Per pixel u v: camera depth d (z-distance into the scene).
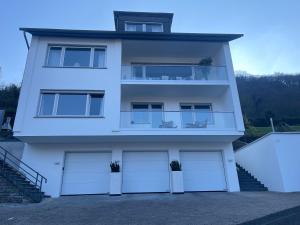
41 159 11.93
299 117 33.75
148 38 13.93
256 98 42.75
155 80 13.18
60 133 11.29
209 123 12.66
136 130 11.84
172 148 13.08
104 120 11.83
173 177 12.04
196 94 14.70
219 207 7.63
